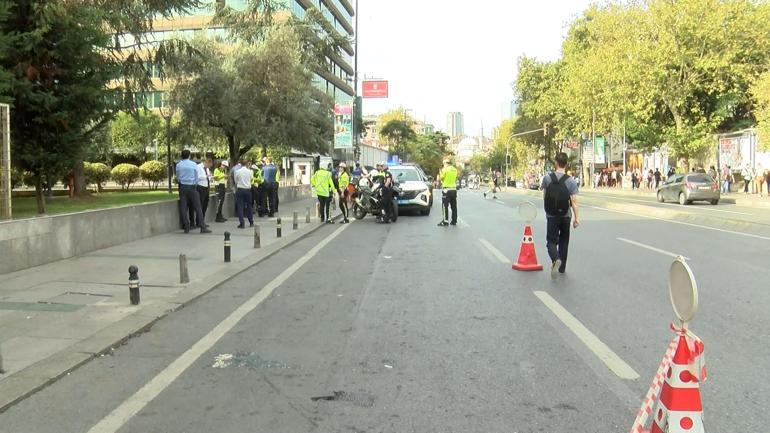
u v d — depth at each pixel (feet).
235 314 24.30
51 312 23.75
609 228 56.85
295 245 46.85
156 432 13.41
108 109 44.70
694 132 130.11
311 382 16.47
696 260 36.91
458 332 21.26
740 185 137.49
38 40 38.68
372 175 75.92
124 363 18.19
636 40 121.29
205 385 16.29
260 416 14.24
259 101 96.63
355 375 16.99
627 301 25.85
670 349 11.36
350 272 34.12
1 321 22.34
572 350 19.04
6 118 33.71
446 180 61.41
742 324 21.97
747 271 32.96
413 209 76.28
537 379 16.53
